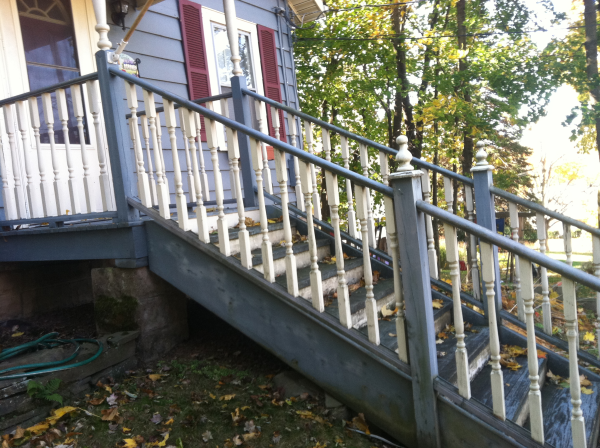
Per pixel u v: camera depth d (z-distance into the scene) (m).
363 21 12.98
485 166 3.48
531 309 2.13
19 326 4.03
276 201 4.59
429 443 2.41
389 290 3.56
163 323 3.61
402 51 13.09
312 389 3.00
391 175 2.33
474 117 11.24
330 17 13.21
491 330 2.23
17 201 3.79
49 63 4.60
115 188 3.38
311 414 2.76
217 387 3.10
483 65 11.16
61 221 3.59
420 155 13.93
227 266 3.06
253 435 2.55
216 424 2.67
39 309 4.35
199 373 3.28
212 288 3.17
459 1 12.17
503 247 2.13
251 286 3.01
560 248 24.89
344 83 14.19
